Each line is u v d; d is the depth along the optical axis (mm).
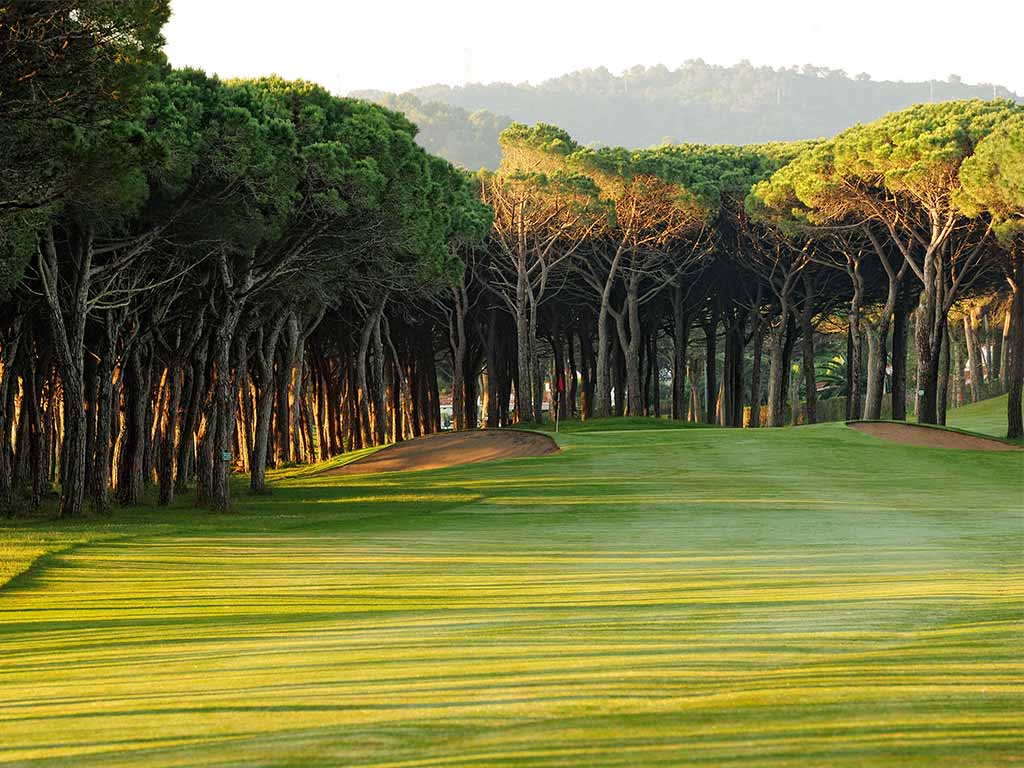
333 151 40938
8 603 18812
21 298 42188
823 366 151250
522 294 82938
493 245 87500
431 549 26000
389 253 47375
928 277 72000
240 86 41719
